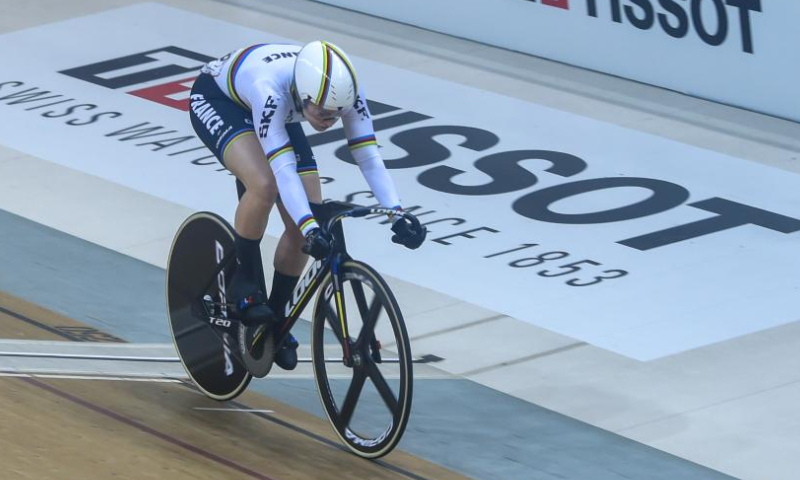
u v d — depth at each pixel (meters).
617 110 24.11
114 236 18.61
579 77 25.89
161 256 17.89
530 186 20.69
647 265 17.73
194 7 30.69
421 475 11.41
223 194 20.45
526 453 12.30
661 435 12.96
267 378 13.81
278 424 12.38
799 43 22.77
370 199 20.16
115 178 21.02
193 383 13.15
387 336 15.50
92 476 10.66
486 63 26.80
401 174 21.22
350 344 11.38
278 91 11.16
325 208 11.23
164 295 16.42
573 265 17.77
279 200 11.71
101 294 16.30
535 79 25.83
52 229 18.75
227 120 11.69
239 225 11.68
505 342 15.38
